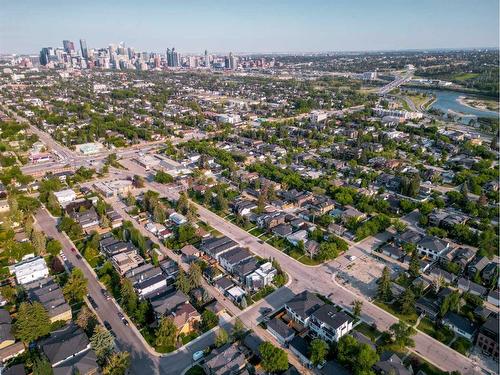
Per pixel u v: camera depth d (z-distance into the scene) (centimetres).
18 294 15150
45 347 12100
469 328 13362
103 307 14812
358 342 12200
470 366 12206
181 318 13412
